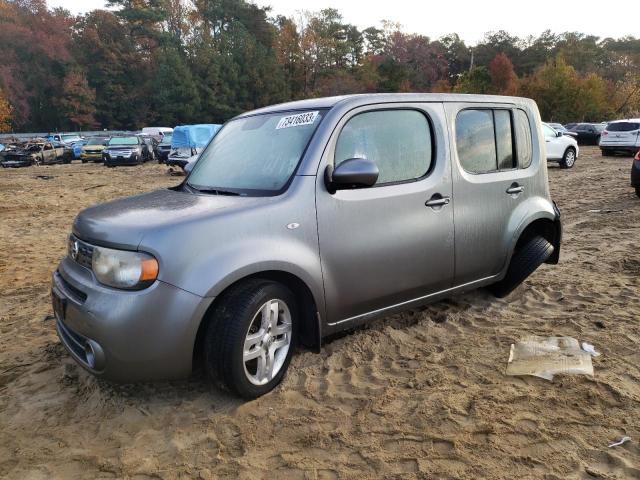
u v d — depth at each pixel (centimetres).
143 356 283
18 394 339
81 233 321
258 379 315
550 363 349
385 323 430
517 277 466
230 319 296
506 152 448
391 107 371
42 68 6994
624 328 404
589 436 273
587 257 625
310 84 7675
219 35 7206
